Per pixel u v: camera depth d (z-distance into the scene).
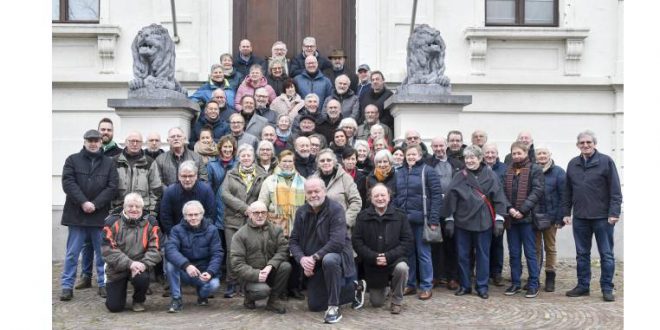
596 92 12.98
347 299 8.20
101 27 12.75
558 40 13.10
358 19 13.23
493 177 8.98
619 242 12.16
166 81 10.52
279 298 8.45
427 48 10.69
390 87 12.97
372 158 9.54
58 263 11.63
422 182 8.91
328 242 7.96
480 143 10.02
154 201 9.03
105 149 9.58
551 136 12.95
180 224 8.30
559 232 12.23
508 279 10.12
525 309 8.37
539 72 13.12
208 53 13.08
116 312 8.19
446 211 9.00
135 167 9.03
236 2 13.46
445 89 10.69
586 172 8.88
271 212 8.70
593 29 13.09
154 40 10.47
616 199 8.71
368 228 8.32
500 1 13.36
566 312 8.23
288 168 8.77
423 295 8.82
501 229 8.86
